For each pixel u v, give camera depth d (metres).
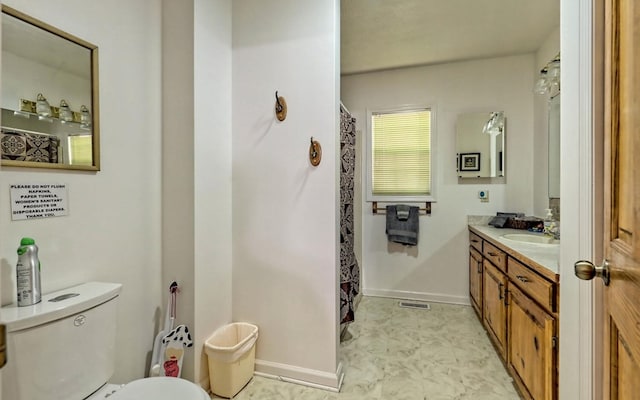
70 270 1.27
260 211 1.88
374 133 3.42
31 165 1.13
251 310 1.91
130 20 1.51
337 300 1.80
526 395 1.56
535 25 2.43
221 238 1.85
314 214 1.79
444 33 2.55
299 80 1.80
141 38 1.56
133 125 1.53
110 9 1.42
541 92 2.45
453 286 3.16
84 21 1.31
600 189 0.90
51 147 1.19
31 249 1.09
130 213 1.52
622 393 0.72
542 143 2.72
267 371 1.87
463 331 2.50
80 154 1.29
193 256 1.64
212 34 1.75
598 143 0.90
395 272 3.33
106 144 1.41
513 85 2.96
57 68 1.21
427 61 3.07
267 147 1.86
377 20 2.36
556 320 1.26
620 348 0.73
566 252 1.07
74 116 1.27
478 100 3.05
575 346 1.01
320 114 1.76
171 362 1.56
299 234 1.82
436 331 2.50
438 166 3.18
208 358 1.70
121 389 1.13
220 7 1.82
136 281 1.55
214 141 1.78
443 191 3.18
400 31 2.51
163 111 1.68
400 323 2.66
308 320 1.81
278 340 1.87
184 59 1.64
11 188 1.09
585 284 0.94
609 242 0.81
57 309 1.06
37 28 1.15
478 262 2.64
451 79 3.13
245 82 1.90
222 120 1.85
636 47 0.64
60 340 1.06
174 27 1.65
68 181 1.26
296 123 1.81
